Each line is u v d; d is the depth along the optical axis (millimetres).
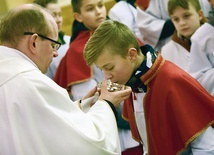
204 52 2373
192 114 1692
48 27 1647
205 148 1673
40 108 1502
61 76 2834
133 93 1915
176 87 1713
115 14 3543
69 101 1611
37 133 1480
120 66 1742
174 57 2691
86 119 1623
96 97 1938
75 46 2760
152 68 1770
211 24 2398
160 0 3164
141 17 3258
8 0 4520
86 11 2744
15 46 1631
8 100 1492
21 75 1539
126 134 2543
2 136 1469
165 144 1751
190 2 2559
